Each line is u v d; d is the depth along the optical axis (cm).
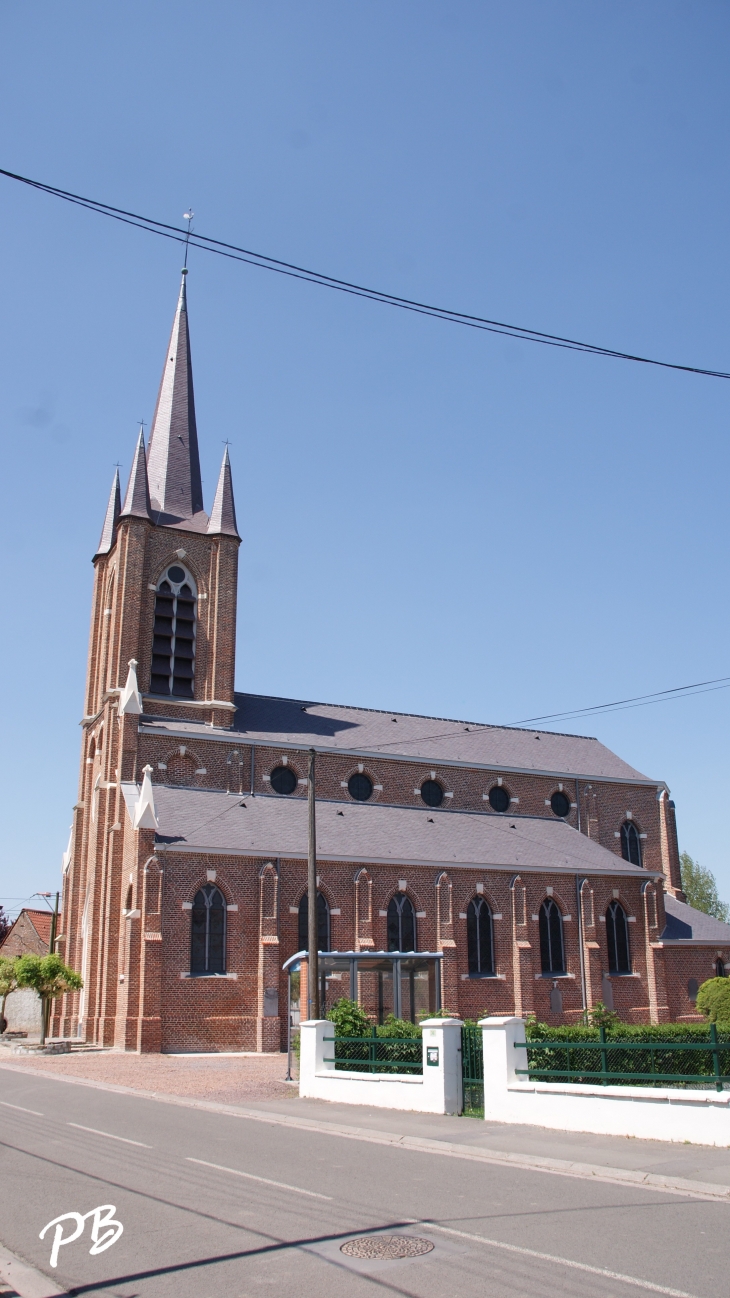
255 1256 1065
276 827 4816
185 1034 4125
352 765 5594
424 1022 2305
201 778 5125
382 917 4738
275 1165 1592
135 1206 1295
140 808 4325
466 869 5022
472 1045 2283
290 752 5416
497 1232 1153
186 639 5388
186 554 5475
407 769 5772
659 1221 1205
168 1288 970
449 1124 2048
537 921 5188
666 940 5597
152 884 4206
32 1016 6153
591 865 5431
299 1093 2667
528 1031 2731
